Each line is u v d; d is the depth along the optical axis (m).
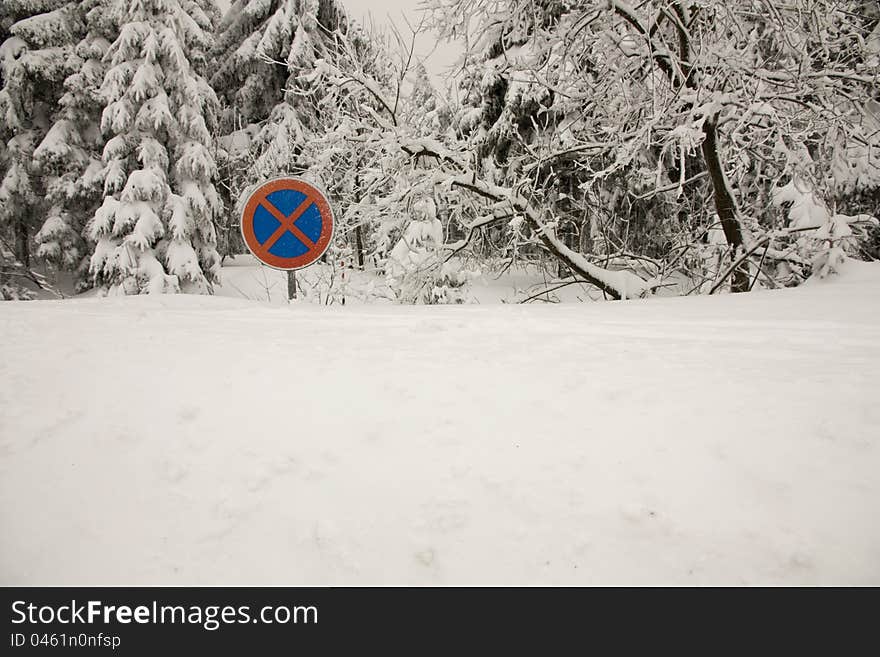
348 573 1.44
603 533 1.47
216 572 1.46
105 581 1.46
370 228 12.40
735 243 10.12
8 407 2.20
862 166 10.05
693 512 1.50
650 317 4.17
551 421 1.94
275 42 19.17
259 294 18.03
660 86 8.76
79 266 20.77
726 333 3.40
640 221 13.90
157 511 1.65
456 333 3.42
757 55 8.80
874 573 1.33
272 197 4.96
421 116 11.54
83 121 20.48
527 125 14.55
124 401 2.25
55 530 1.60
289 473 1.76
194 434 1.99
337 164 11.06
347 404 2.13
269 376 2.45
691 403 2.01
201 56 18.84
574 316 4.23
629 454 1.72
